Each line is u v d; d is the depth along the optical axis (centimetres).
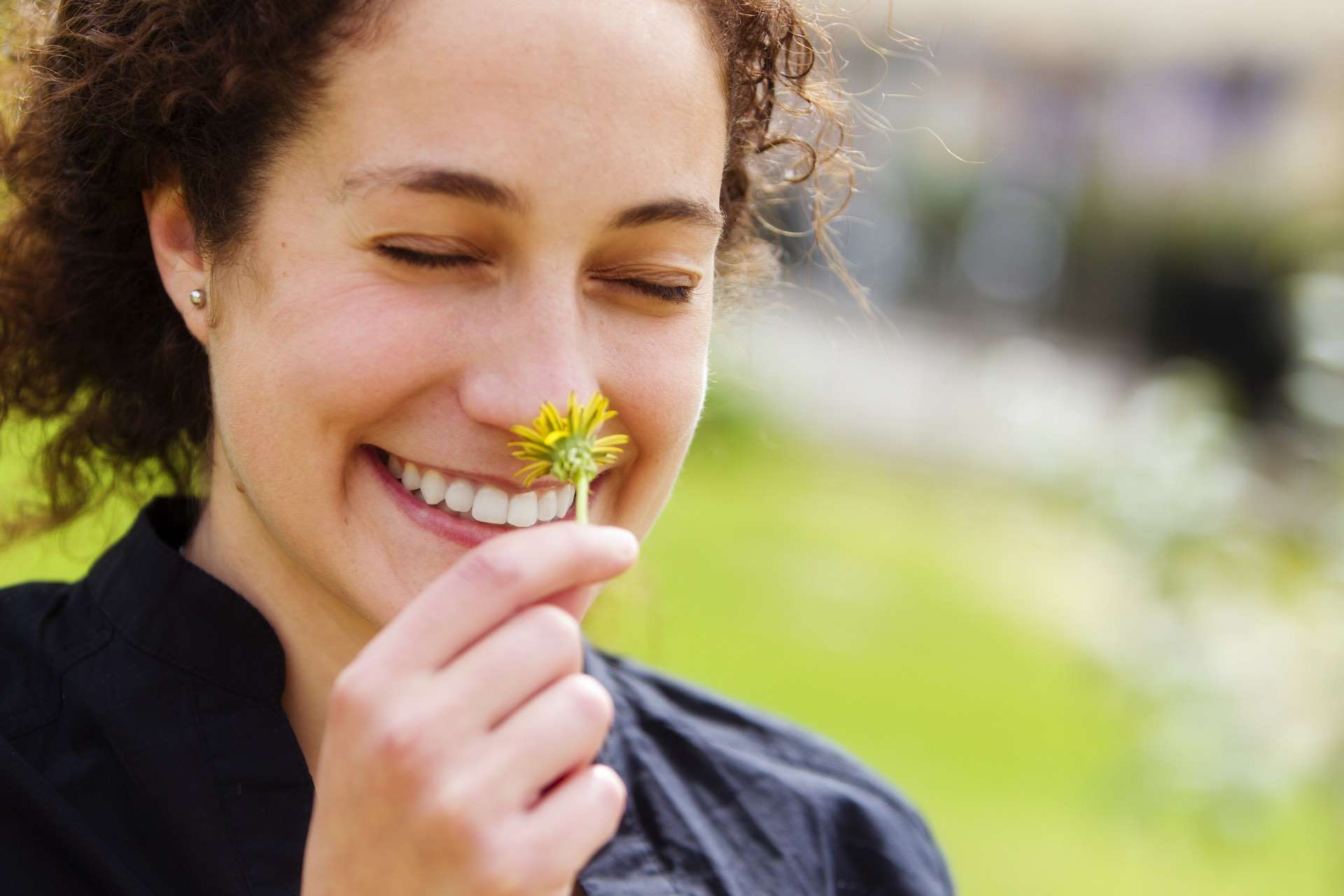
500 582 126
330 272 152
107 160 185
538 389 149
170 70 165
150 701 171
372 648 125
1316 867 550
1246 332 1341
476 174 144
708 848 201
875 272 1622
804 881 205
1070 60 1271
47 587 193
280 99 152
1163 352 1418
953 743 609
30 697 174
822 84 227
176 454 207
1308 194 1205
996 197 1575
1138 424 626
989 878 492
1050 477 979
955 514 988
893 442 1133
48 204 197
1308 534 567
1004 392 1207
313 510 159
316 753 179
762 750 222
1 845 159
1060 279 1541
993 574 864
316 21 149
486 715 123
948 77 1312
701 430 1019
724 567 793
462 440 154
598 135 146
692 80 154
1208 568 571
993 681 691
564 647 126
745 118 204
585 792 125
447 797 120
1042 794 571
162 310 194
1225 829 538
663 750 211
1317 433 561
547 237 149
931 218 1616
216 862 165
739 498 955
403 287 151
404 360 150
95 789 167
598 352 159
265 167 155
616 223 151
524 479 157
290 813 169
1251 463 718
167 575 174
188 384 194
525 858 121
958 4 1155
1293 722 537
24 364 208
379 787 121
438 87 145
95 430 209
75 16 188
